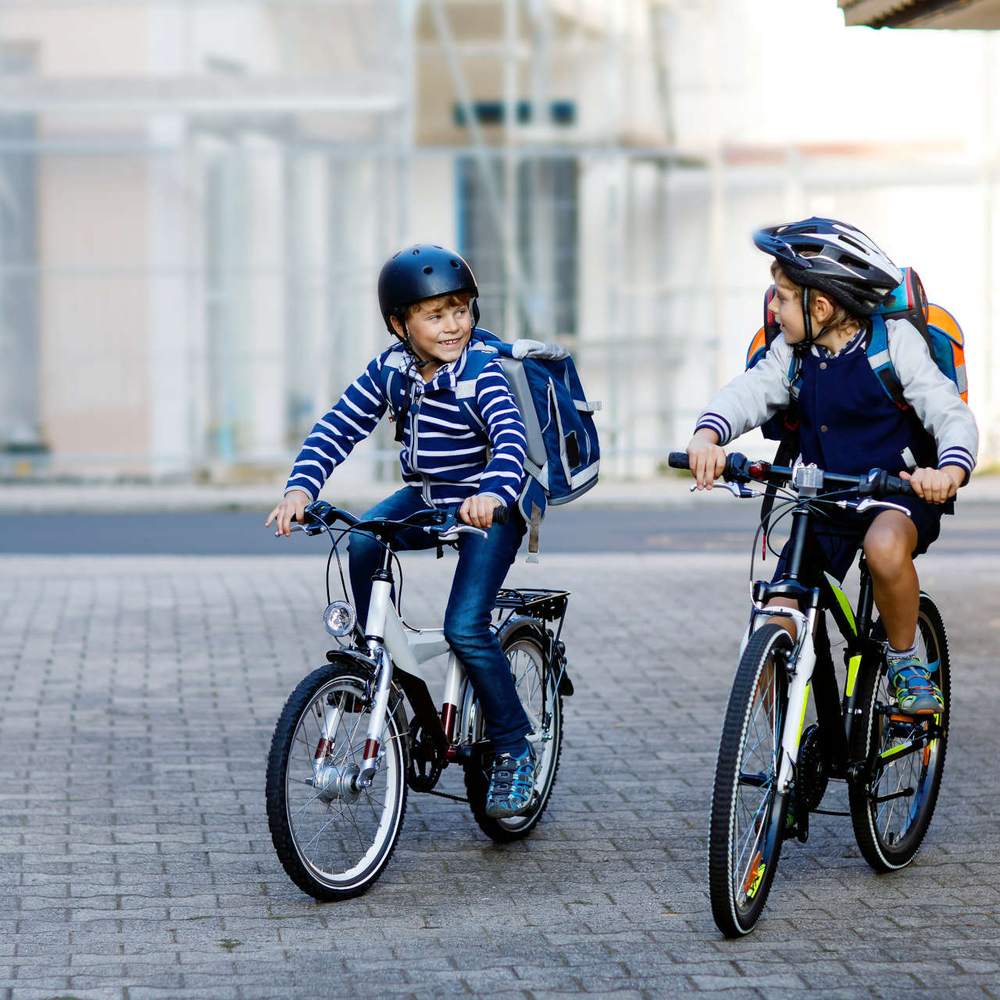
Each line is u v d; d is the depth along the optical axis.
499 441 7.25
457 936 6.82
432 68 30.47
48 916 7.05
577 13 30.59
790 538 7.18
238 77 29.44
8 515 26.06
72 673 12.41
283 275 30.47
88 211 30.33
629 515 25.89
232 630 14.41
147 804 8.84
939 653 7.91
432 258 7.36
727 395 7.12
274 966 6.46
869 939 6.78
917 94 30.72
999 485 29.23
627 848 8.10
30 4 29.80
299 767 7.36
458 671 7.90
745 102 30.80
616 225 30.77
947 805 8.84
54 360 30.44
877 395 7.00
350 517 7.29
